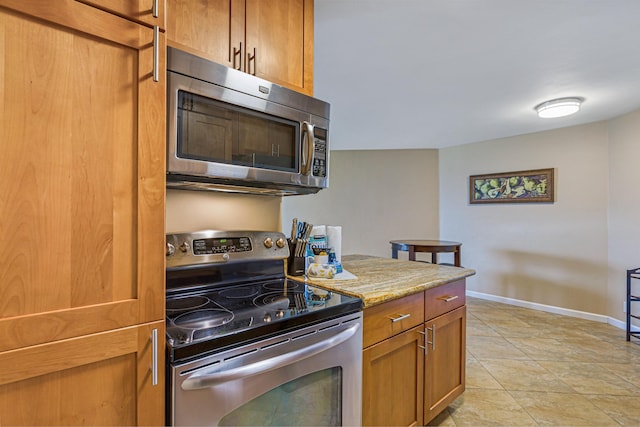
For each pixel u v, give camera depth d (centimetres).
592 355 263
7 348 66
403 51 200
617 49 195
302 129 142
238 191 156
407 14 162
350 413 120
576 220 356
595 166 343
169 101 104
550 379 226
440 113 319
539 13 160
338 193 514
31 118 69
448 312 173
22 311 68
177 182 125
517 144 403
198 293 132
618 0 150
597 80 240
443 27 174
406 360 149
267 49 140
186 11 117
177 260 127
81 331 74
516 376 230
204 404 85
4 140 66
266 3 140
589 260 347
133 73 81
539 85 250
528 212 393
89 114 76
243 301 121
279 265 161
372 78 240
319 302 119
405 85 253
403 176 499
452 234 471
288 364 99
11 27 67
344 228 511
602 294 339
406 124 358
